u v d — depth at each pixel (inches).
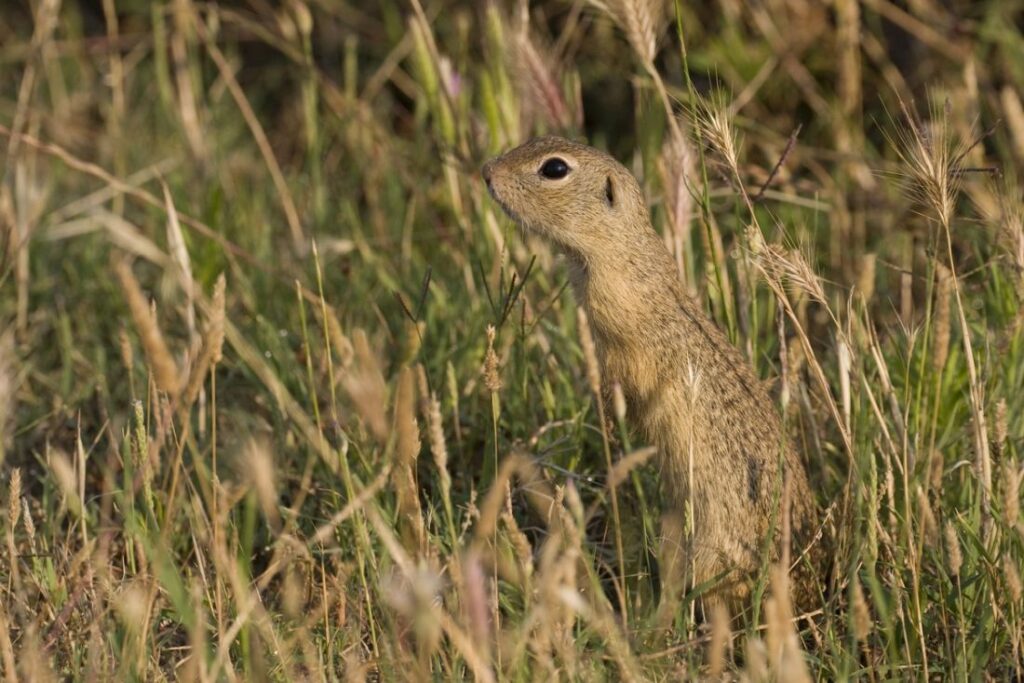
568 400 400.2
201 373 252.5
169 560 288.4
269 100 689.6
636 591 352.2
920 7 569.3
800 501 343.0
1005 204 354.0
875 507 303.4
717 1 618.2
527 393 402.9
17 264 475.2
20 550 346.6
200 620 263.1
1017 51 544.1
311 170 559.5
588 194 349.7
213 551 283.1
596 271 349.7
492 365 303.6
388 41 659.4
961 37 564.7
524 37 435.8
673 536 338.3
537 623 294.2
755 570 339.6
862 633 266.8
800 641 321.4
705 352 346.0
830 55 595.5
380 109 638.5
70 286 516.1
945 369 378.9
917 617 297.3
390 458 279.6
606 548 368.5
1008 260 360.8
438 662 287.9
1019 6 580.1
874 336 343.0
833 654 301.7
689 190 374.6
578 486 362.6
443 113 459.2
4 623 288.2
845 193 514.3
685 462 344.8
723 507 341.4
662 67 620.4
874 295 470.6
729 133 344.2
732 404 343.6
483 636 233.5
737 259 365.7
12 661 276.8
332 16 682.8
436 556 305.0
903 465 319.3
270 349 431.5
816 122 586.2
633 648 300.2
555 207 352.5
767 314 437.1
